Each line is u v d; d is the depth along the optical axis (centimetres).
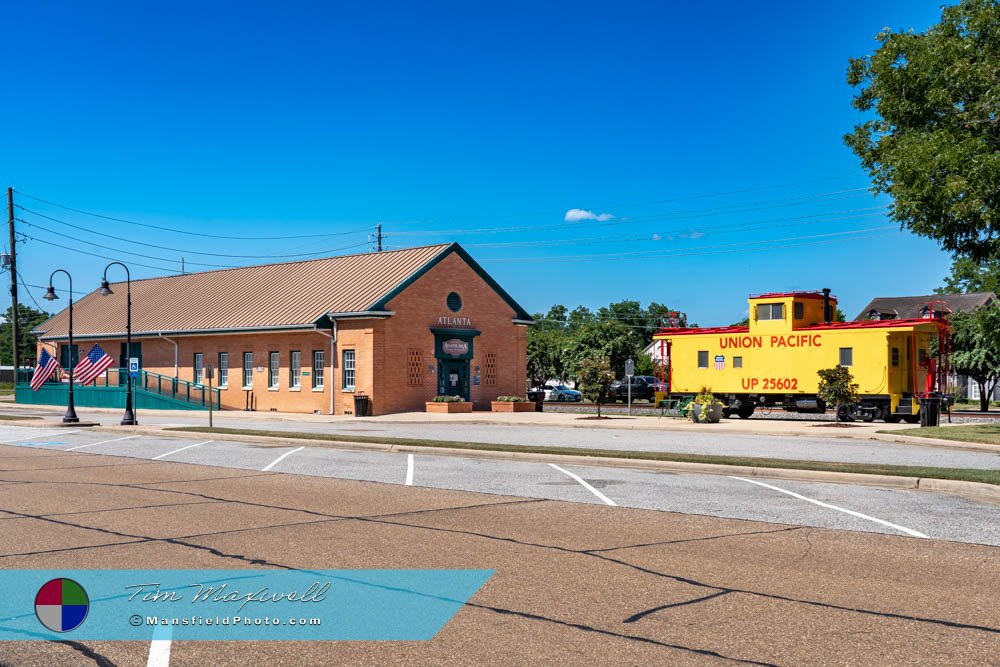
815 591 742
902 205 2122
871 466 1530
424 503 1219
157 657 579
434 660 569
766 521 1084
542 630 631
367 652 586
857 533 1005
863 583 770
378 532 995
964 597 724
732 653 581
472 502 1230
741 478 1527
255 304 4347
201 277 5181
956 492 1341
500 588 747
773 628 636
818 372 2995
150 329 4606
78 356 5134
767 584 765
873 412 3095
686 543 942
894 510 1173
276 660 572
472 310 4144
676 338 3703
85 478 1518
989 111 2052
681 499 1270
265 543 930
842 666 557
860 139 2492
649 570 816
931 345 3709
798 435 2588
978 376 4366
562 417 3497
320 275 4403
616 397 5488
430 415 3631
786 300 3378
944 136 2055
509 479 1502
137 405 4491
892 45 2247
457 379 4069
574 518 1099
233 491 1341
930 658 573
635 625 643
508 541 947
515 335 4356
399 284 3766
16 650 593
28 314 9600
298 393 3972
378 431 2803
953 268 6819
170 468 1686
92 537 960
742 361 3491
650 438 2480
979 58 2120
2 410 4381
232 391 4259
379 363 3703
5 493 1318
